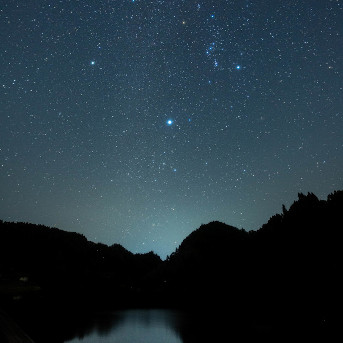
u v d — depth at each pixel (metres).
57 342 6.80
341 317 7.28
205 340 7.06
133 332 8.12
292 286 9.02
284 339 6.66
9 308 12.34
